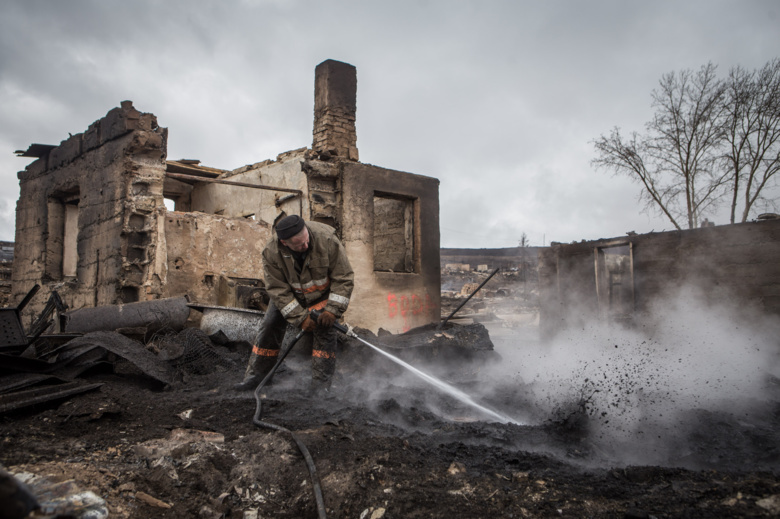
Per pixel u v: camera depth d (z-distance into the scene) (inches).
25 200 445.1
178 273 339.6
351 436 129.6
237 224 374.6
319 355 182.7
